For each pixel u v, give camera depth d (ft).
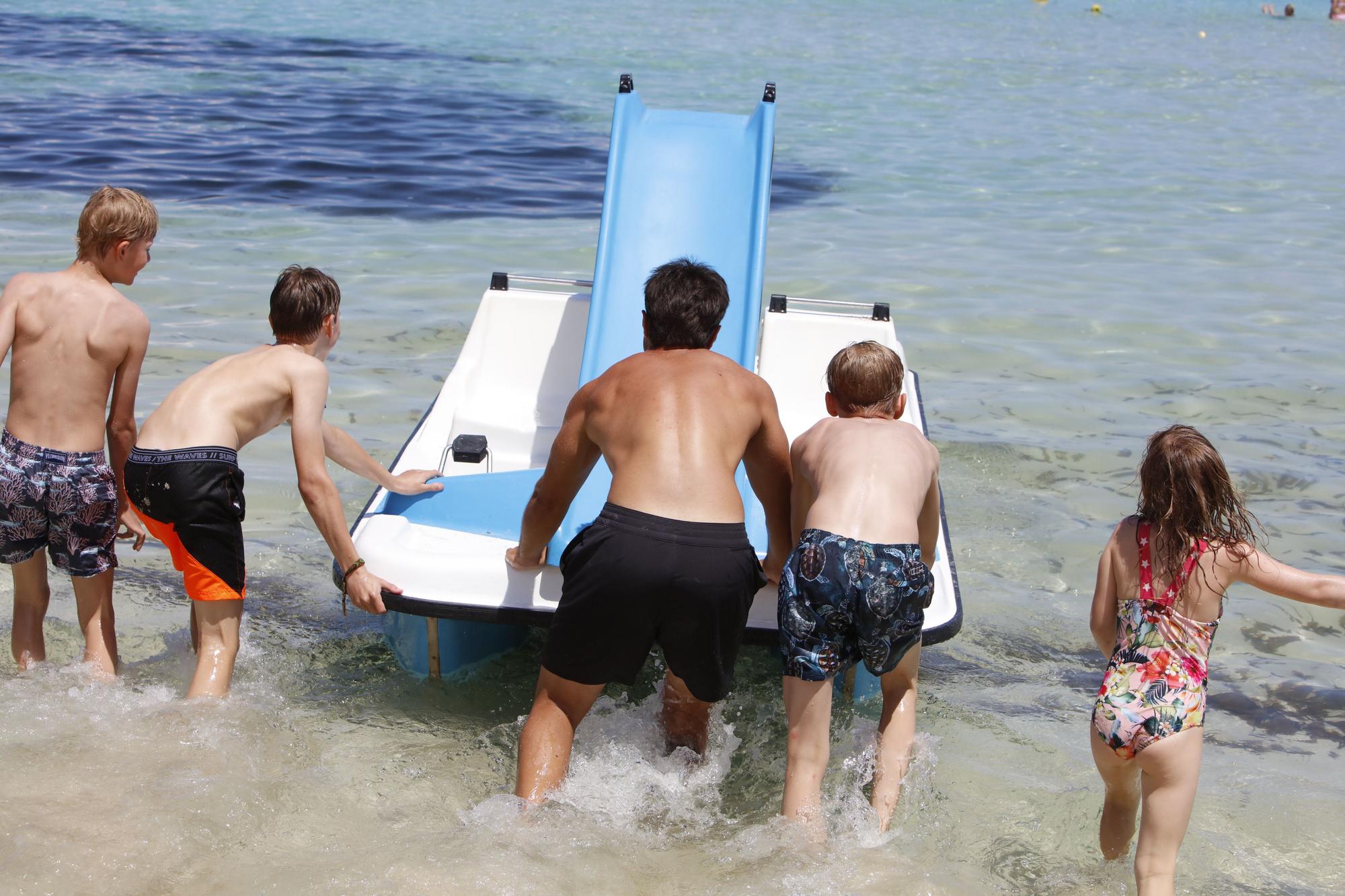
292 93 50.03
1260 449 18.94
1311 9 110.73
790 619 9.79
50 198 32.04
